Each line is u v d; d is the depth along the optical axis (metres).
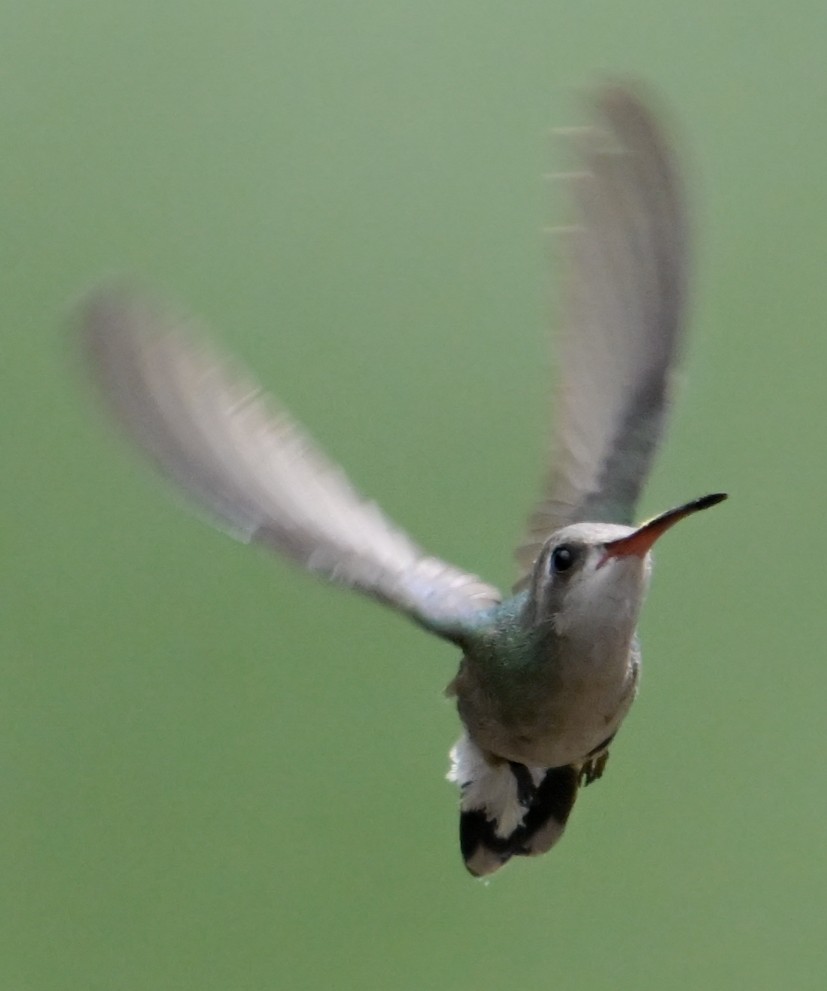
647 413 2.13
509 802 2.12
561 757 2.12
